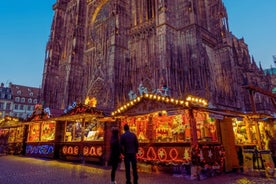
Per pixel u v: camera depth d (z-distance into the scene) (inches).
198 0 1694.1
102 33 1834.4
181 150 517.7
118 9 1644.9
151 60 1412.4
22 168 577.9
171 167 529.0
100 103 1565.0
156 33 1350.9
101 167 616.4
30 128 1032.8
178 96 1176.2
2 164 662.5
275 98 820.6
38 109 1012.5
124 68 1533.0
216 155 532.1
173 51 1294.3
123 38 1603.1
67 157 791.1
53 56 2208.4
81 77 1926.7
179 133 612.1
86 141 741.3
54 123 908.6
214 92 1339.8
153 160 570.3
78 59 1963.6
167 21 1333.7
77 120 851.4
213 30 1699.1
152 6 1545.3
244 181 430.9
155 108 586.9
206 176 477.4
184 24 1386.6
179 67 1285.7
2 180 406.0
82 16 2114.9
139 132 666.8
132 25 1672.0
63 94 2012.8
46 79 2080.5
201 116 606.2
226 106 1392.7
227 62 1555.1
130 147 370.9
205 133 599.8
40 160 794.2
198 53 1257.4
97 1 2025.1
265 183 408.5
